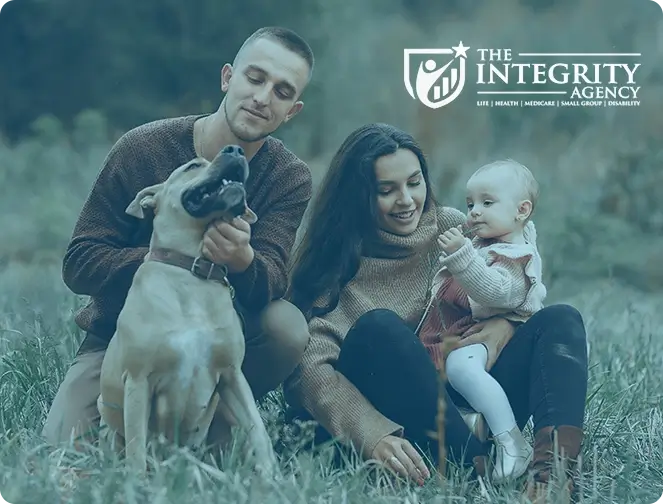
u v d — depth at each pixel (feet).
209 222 11.98
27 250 35.83
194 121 13.66
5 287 24.20
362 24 62.49
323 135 55.52
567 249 33.83
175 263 11.98
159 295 11.76
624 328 22.93
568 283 30.37
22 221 37.93
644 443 14.65
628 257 33.40
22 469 11.12
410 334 12.89
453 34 60.80
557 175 42.52
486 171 14.11
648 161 38.34
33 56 56.85
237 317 12.12
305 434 13.21
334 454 13.05
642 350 19.49
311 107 56.03
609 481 13.20
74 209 39.70
